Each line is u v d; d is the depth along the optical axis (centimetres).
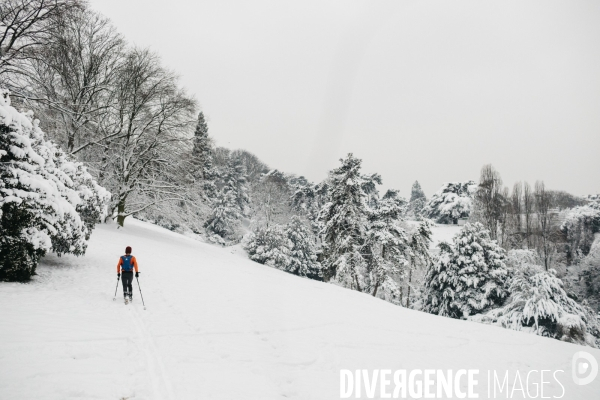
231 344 768
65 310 825
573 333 2234
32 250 1071
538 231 4594
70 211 1177
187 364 616
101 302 961
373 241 3256
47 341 611
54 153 1353
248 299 1303
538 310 2334
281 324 1011
